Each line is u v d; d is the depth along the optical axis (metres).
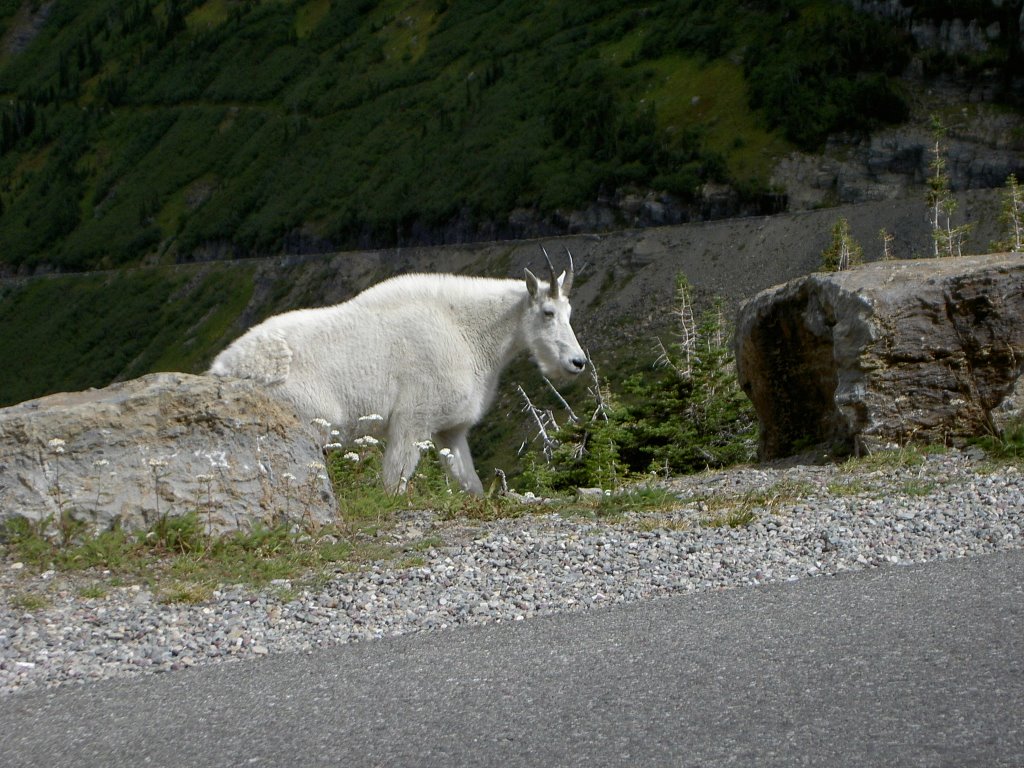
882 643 7.48
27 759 6.73
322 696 7.49
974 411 15.48
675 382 25.31
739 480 15.30
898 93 179.00
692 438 24.61
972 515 11.44
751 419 25.31
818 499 13.07
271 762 6.37
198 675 8.27
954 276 15.71
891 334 15.66
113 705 7.66
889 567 9.83
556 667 7.66
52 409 12.55
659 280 162.88
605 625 8.67
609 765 5.89
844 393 15.94
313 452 13.49
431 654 8.28
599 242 180.25
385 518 13.70
